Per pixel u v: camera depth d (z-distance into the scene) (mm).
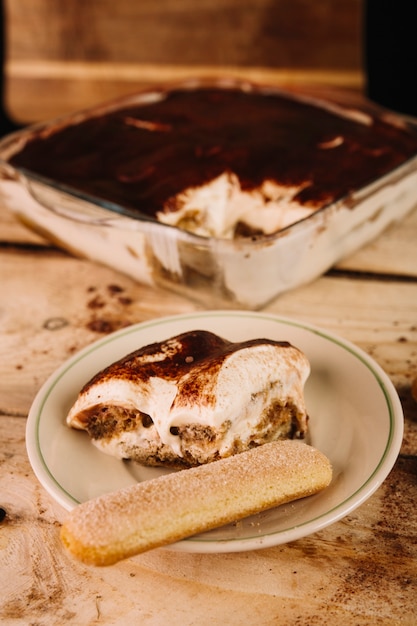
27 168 652
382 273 609
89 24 1302
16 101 1335
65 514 414
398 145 674
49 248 666
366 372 455
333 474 404
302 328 490
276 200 610
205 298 552
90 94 1343
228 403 400
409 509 408
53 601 373
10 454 451
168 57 1308
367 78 1095
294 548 391
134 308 581
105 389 421
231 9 1239
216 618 363
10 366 524
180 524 356
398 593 370
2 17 1048
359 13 1191
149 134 695
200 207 616
